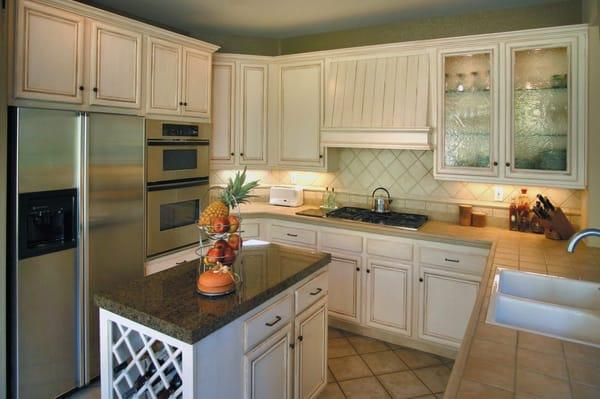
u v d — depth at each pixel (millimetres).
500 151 2979
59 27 2404
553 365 1159
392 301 3232
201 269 2072
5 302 2223
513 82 2904
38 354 2357
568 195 3047
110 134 2674
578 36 2688
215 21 3658
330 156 3832
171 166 3186
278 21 3643
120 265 2789
